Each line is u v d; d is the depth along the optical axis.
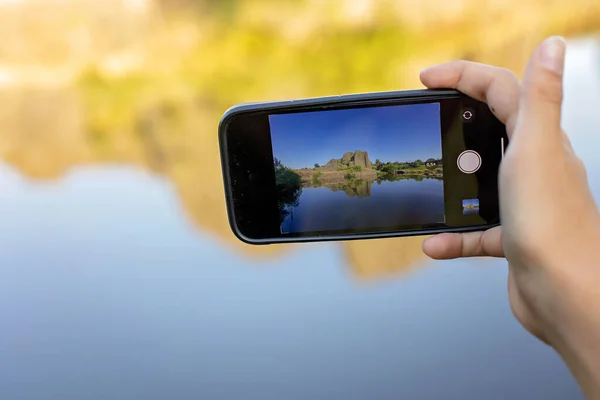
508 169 0.38
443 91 0.44
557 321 0.38
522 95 0.38
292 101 0.44
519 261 0.38
